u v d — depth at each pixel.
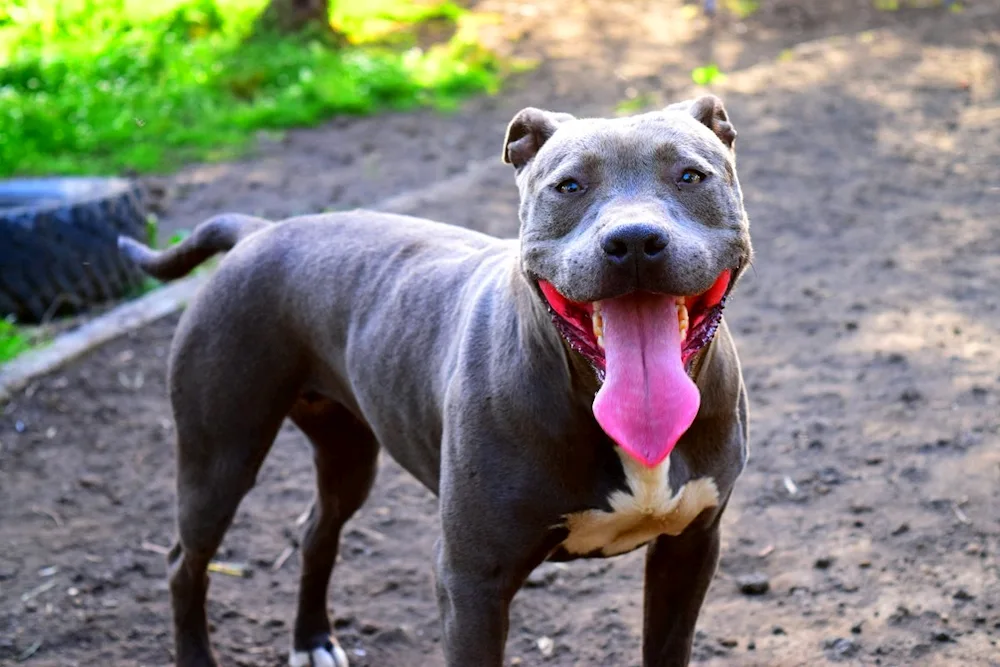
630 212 2.96
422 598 4.88
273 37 15.42
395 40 16.34
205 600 4.40
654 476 3.21
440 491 3.43
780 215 8.97
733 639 4.34
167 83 13.83
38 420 6.46
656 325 3.04
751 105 12.02
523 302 3.28
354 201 10.14
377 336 3.83
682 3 17.83
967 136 10.52
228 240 4.52
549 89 13.91
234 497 4.20
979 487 5.07
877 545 4.80
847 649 4.16
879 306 7.21
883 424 5.75
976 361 6.32
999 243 8.04
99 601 4.93
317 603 4.53
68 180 8.66
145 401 6.68
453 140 12.05
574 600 4.74
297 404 4.38
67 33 15.36
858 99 11.92
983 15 15.54
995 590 4.39
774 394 6.23
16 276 7.68
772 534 5.00
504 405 3.25
